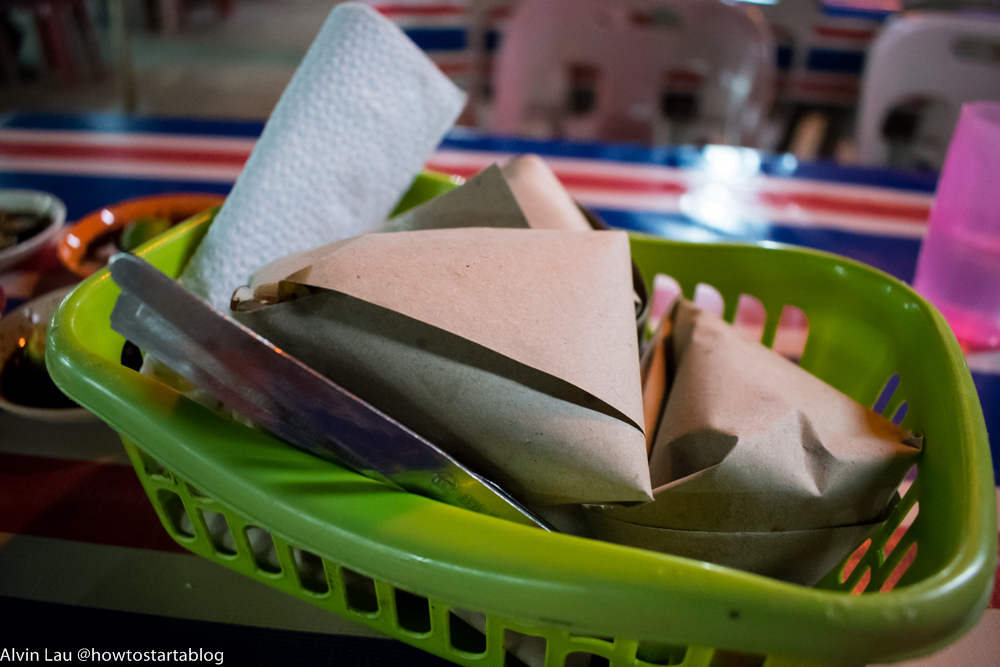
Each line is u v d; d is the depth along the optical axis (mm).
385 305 302
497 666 306
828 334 420
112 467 404
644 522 322
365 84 425
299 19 3268
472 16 1047
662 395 378
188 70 2424
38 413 387
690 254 439
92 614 347
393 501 272
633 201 649
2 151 677
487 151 729
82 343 315
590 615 255
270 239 403
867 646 246
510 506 295
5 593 351
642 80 896
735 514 320
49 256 535
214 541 346
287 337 310
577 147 756
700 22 854
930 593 249
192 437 287
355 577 336
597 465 301
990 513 273
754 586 248
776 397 342
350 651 341
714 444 331
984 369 481
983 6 1254
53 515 381
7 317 414
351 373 309
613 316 328
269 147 403
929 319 357
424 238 337
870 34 1272
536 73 897
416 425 309
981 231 476
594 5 861
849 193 689
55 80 2211
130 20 2990
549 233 354
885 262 578
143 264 263
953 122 849
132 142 715
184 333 269
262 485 278
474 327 304
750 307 533
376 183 444
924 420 339
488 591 260
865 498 327
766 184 699
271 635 344
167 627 344
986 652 346
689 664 284
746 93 873
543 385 310
